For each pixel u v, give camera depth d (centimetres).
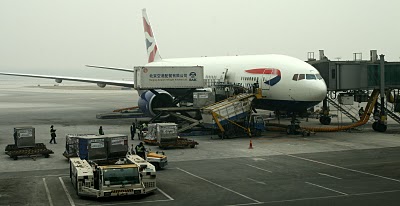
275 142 4681
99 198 2639
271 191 2769
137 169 2702
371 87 5403
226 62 6231
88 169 2759
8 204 2530
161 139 4353
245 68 5703
